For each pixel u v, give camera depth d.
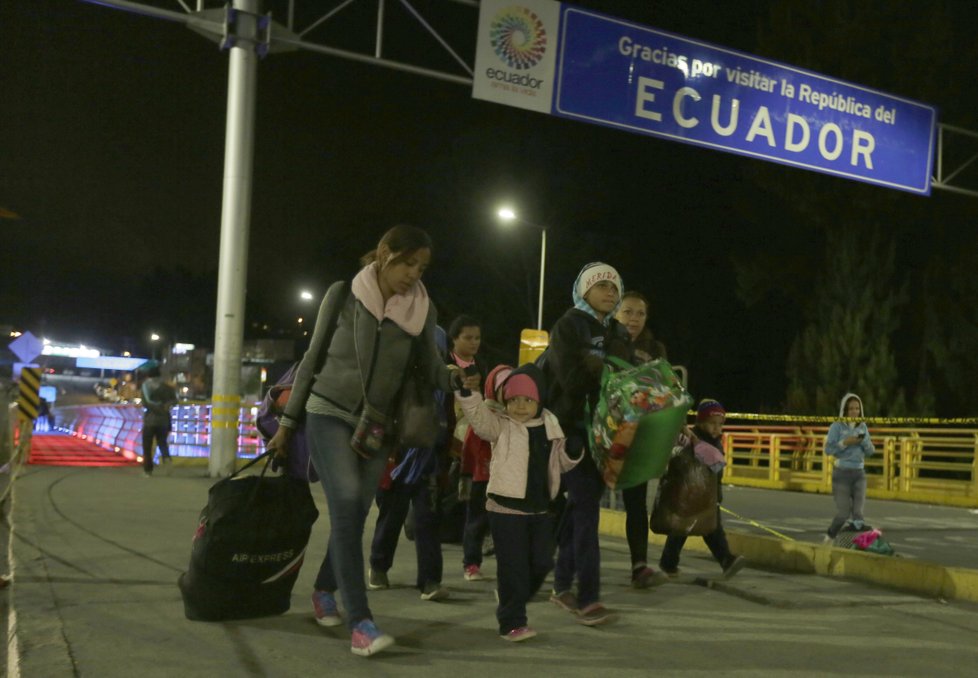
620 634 5.19
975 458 18.62
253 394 37.19
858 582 7.41
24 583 5.80
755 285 30.56
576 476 5.46
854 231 26.20
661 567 7.23
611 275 5.74
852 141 18.81
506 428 5.05
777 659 4.74
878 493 20.48
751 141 17.78
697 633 5.27
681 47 17.16
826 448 10.07
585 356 5.55
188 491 12.37
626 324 6.64
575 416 5.56
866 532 8.52
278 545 4.96
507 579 4.95
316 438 4.62
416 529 5.97
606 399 5.30
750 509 14.99
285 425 4.73
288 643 4.64
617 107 16.64
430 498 5.94
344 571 4.51
